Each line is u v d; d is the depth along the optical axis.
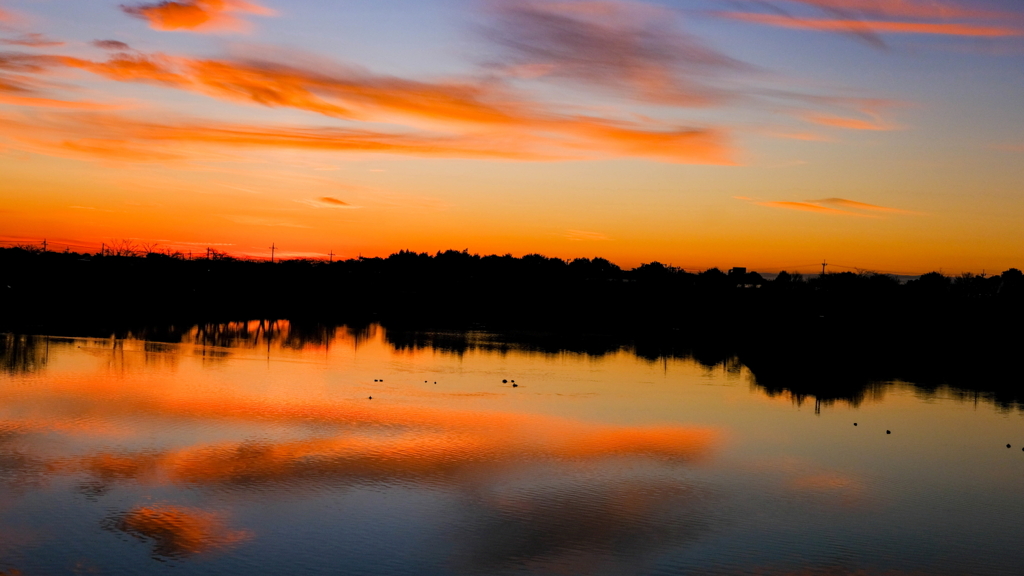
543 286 166.38
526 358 74.12
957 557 25.73
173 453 33.12
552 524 26.70
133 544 23.80
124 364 58.16
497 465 33.34
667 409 48.53
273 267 162.75
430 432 38.84
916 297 113.12
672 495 30.41
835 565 24.61
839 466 36.09
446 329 105.94
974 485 34.12
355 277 178.62
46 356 60.25
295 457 33.19
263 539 24.55
